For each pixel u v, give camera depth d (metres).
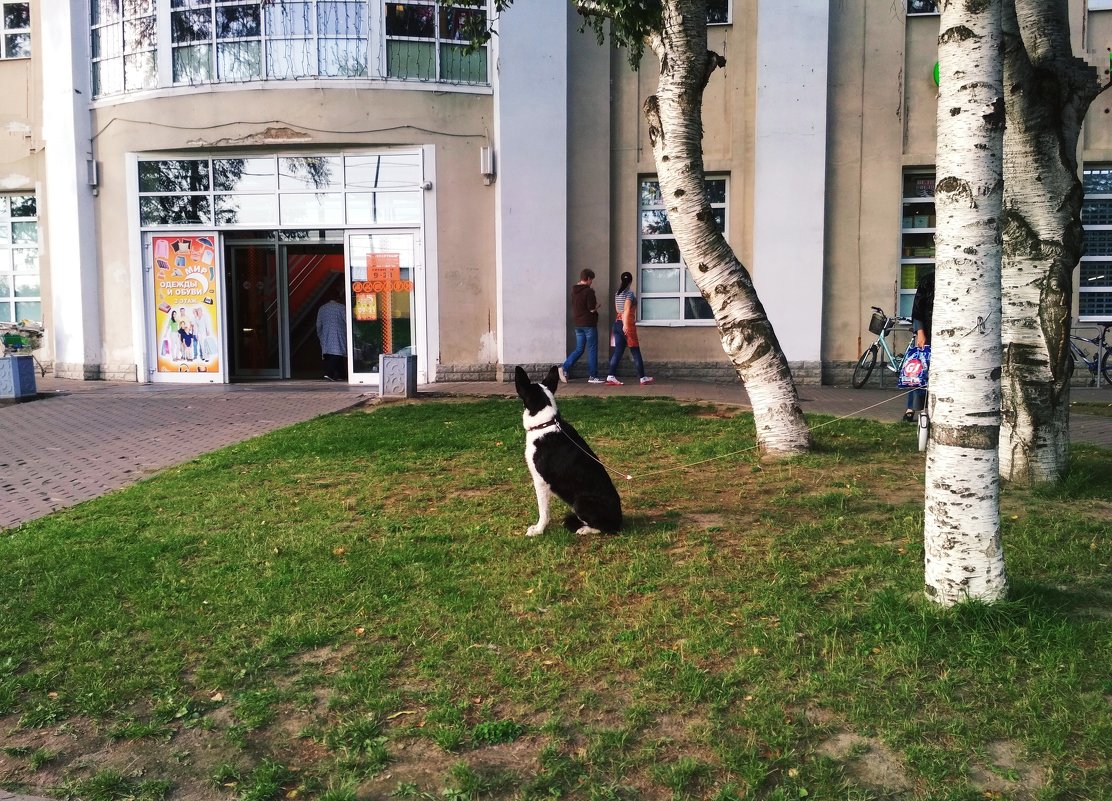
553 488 5.53
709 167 14.44
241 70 14.46
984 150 3.88
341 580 4.81
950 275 3.99
